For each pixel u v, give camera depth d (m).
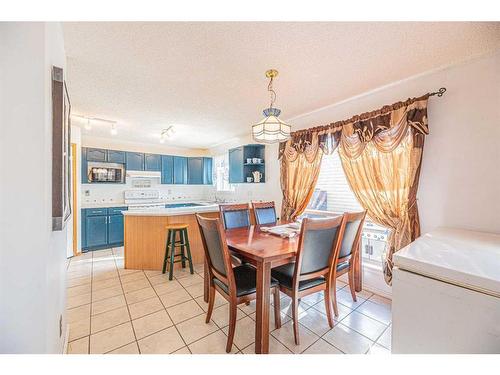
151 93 2.55
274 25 1.46
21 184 0.94
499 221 1.76
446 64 1.95
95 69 2.02
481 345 0.86
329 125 2.89
